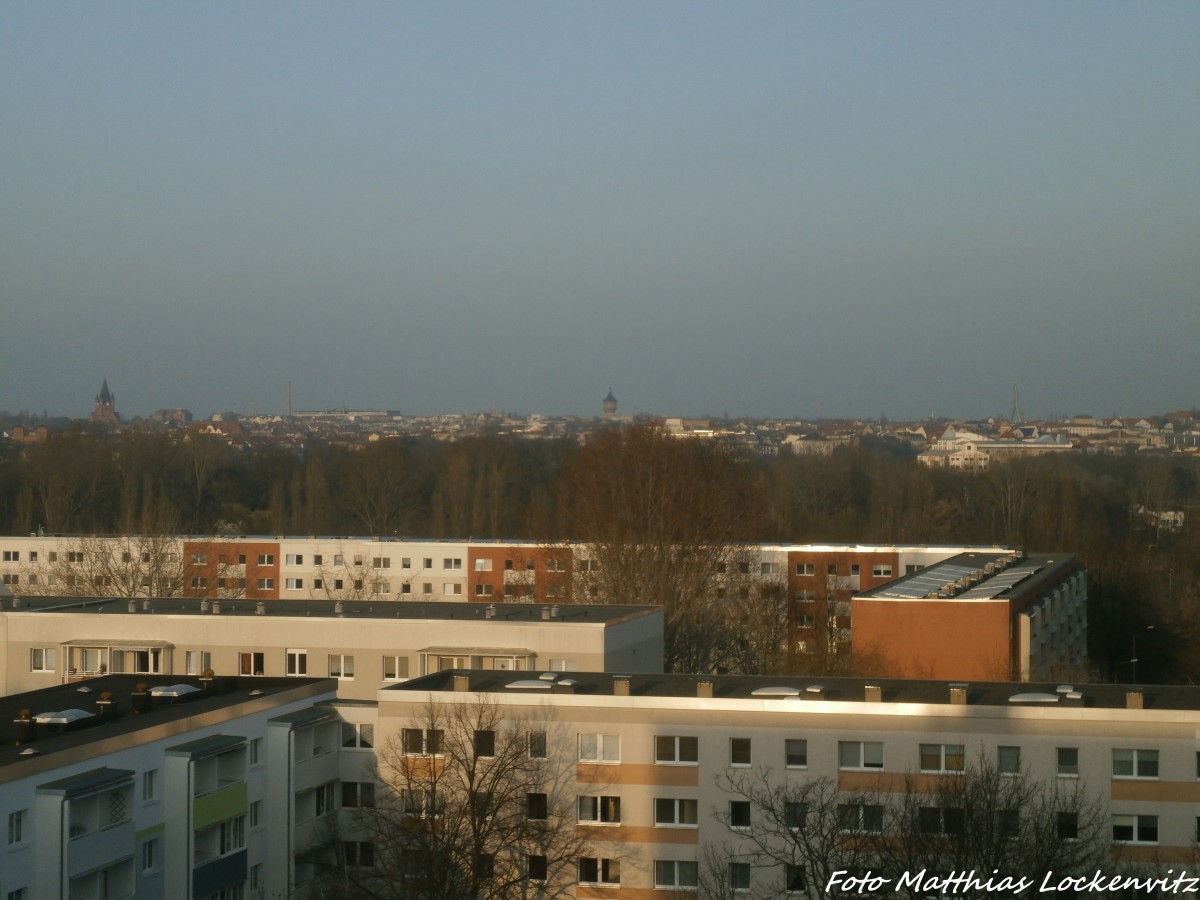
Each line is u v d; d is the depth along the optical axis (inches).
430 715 2714.1
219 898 2541.8
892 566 6136.8
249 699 2755.9
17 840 2106.3
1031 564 5226.4
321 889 2719.0
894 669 3927.2
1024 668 3912.4
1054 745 2488.9
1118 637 5944.9
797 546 6279.5
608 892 2640.3
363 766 2874.0
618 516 5585.6
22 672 3705.7
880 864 2234.3
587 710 2669.8
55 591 6176.2
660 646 3964.1
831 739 2573.8
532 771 2674.7
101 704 2527.1
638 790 2645.2
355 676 3553.2
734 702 2618.1
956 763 2524.6
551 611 3703.3
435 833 2438.5
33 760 2134.6
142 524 6968.5
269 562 6737.2
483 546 6633.9
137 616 3663.9
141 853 2368.4
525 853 2605.8
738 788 2600.9
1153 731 2444.6
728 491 5999.0
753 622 5418.3
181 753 2439.7
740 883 2591.0
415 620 3535.9
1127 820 2453.2
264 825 2699.3
